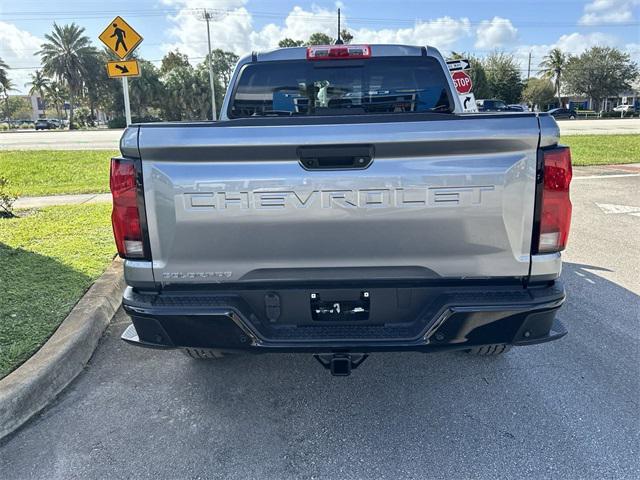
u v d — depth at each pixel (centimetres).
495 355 370
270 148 237
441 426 293
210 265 252
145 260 254
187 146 237
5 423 292
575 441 277
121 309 473
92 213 848
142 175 245
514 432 286
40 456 273
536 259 247
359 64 409
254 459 268
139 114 6116
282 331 261
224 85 6788
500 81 6278
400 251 246
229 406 317
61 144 2575
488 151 236
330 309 261
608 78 7388
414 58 407
